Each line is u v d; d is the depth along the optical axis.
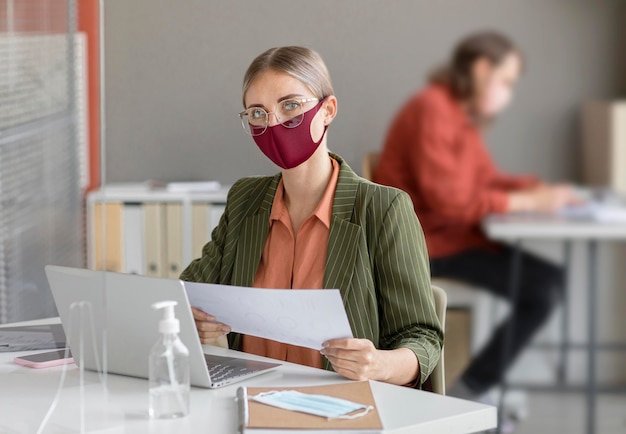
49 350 1.66
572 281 4.34
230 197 1.86
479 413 1.32
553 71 4.40
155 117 4.10
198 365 1.44
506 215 4.26
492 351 4.23
